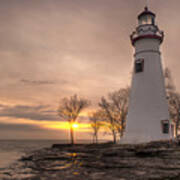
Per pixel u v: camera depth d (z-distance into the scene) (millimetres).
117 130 53500
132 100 33750
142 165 18109
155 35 34344
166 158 20297
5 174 20172
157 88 32625
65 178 15867
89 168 19484
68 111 68688
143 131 30875
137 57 34938
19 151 62031
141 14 36812
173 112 43594
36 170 21172
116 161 21016
